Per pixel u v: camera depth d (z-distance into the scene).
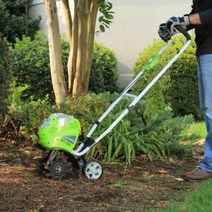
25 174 8.14
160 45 14.16
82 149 8.07
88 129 9.13
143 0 16.38
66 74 14.05
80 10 10.77
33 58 14.03
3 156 9.15
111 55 15.54
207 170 8.30
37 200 7.17
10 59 9.36
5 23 17.91
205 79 8.09
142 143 9.41
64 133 7.91
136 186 7.95
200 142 11.05
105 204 7.20
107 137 9.16
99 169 8.12
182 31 7.97
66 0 11.30
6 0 18.47
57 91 10.93
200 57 8.09
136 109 9.68
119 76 16.67
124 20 16.69
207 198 7.29
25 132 10.16
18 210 6.88
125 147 9.05
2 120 9.51
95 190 7.61
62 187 7.64
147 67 8.04
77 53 10.99
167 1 16.08
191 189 7.92
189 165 9.29
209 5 8.08
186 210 6.89
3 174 8.09
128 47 16.67
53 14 10.77
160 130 9.84
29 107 9.98
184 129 10.15
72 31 11.13
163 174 8.66
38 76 14.05
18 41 14.90
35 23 18.25
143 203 7.31
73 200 7.25
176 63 13.67
